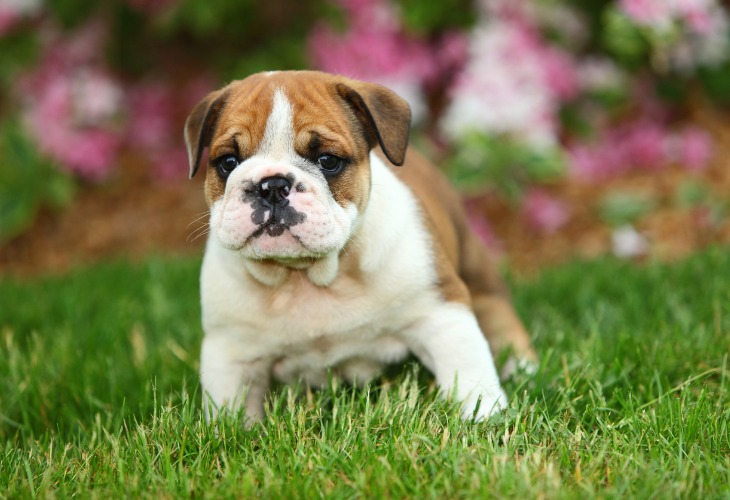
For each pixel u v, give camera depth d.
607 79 10.73
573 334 6.64
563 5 10.88
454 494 4.22
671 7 9.76
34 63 11.73
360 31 10.73
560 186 10.95
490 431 4.90
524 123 9.86
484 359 5.46
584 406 5.43
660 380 5.66
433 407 5.19
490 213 10.88
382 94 5.40
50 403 6.01
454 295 5.59
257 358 5.63
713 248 8.55
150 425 5.41
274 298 5.46
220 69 11.91
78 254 11.15
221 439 4.91
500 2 10.52
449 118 10.24
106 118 11.66
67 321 7.68
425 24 10.70
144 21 12.15
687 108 11.52
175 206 11.55
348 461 4.60
